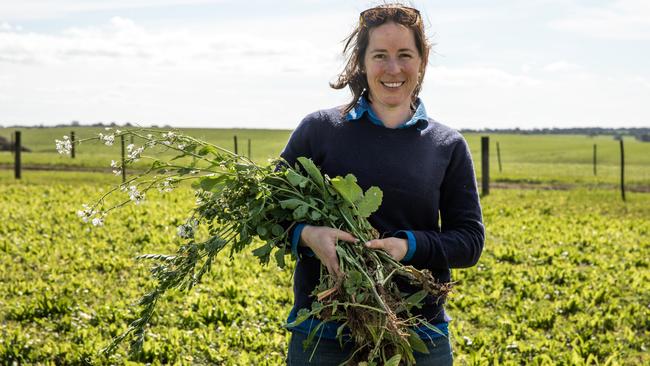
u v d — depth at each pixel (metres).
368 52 3.26
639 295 9.35
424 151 3.34
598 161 66.19
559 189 27.06
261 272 10.25
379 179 3.29
